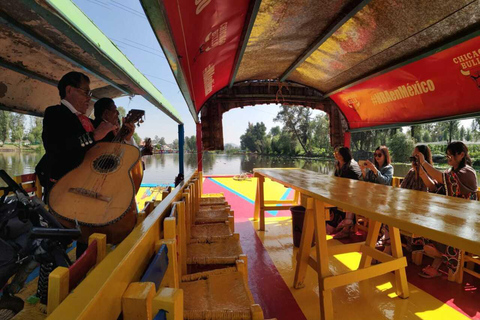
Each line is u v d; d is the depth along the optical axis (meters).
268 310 2.56
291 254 3.85
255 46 3.92
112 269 0.77
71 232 1.08
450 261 2.98
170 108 4.02
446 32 3.12
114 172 1.78
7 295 1.36
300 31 3.55
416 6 2.79
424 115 4.59
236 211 6.19
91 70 2.68
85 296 0.64
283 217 5.77
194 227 3.05
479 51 3.16
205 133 6.66
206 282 1.86
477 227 1.45
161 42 1.74
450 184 3.10
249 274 3.27
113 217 1.60
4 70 2.66
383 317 2.44
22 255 1.32
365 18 3.14
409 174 3.74
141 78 2.76
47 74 2.88
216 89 6.00
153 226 1.29
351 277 2.40
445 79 3.80
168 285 1.32
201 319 1.45
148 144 2.73
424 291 2.85
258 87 6.75
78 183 1.70
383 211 1.83
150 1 1.22
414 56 3.69
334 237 4.51
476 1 2.60
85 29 1.44
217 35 2.80
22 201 1.26
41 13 1.14
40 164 1.98
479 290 2.85
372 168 4.12
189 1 1.64
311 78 5.54
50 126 1.80
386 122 5.45
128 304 0.80
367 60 4.18
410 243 3.71
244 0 2.41
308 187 2.97
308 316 2.47
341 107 6.34
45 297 1.35
